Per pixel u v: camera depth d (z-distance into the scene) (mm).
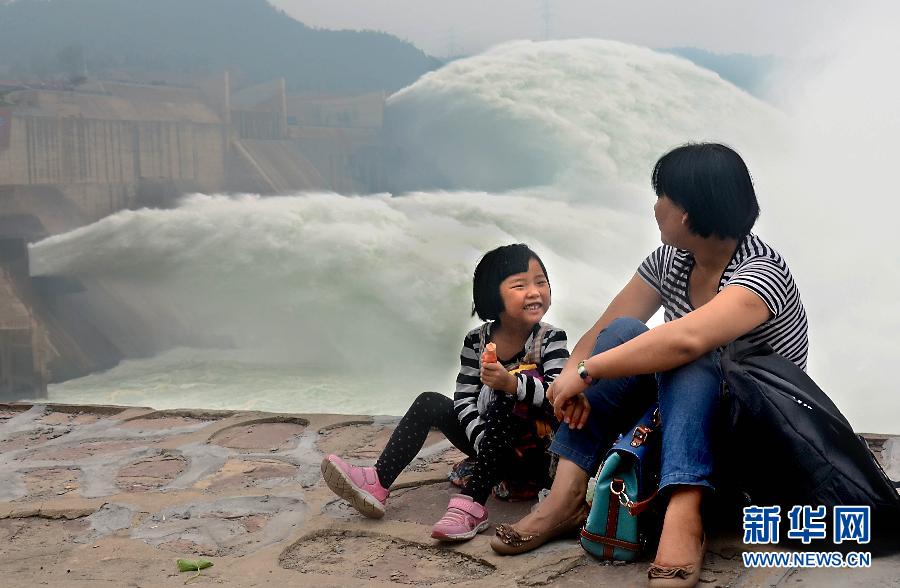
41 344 34906
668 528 2000
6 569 2396
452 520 2428
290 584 2211
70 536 2686
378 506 2652
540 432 2613
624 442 2143
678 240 2252
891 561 2053
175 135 60219
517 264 2590
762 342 2180
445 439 3664
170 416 4305
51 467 3475
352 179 72188
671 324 2078
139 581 2268
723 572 2031
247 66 105500
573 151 49969
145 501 2982
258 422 4125
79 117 52438
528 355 2646
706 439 2055
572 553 2258
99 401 31797
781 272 2148
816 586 1937
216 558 2432
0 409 4539
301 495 2990
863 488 2018
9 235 46281
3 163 48469
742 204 2168
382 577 2268
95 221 52844
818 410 2021
